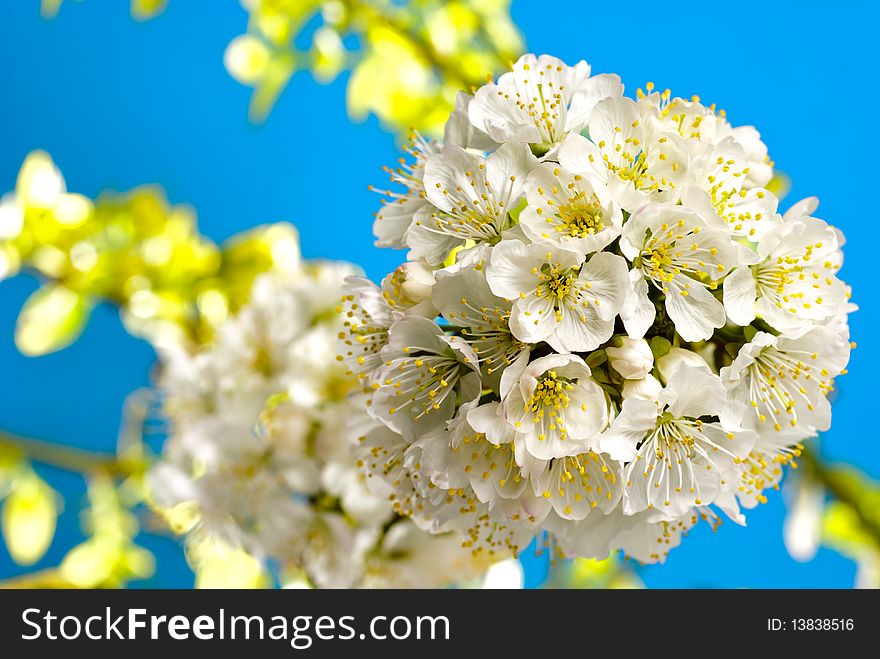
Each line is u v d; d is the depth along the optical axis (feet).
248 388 1.68
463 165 1.38
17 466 1.80
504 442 1.34
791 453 1.44
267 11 1.93
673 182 1.34
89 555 1.80
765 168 1.41
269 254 1.90
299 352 1.64
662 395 1.31
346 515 1.61
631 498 1.35
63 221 1.85
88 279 1.85
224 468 1.64
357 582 1.62
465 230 1.38
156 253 1.87
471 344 1.36
